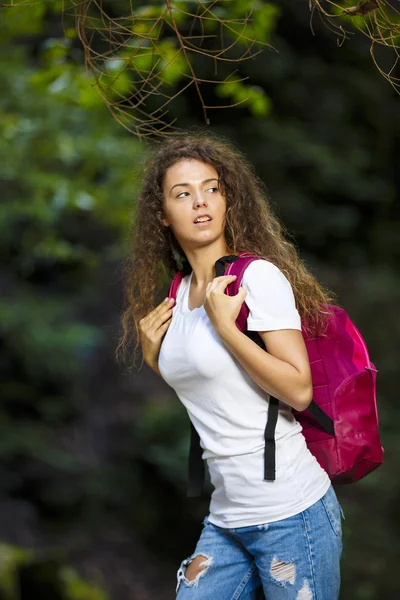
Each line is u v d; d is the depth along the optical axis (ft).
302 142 47.57
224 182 9.26
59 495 33.37
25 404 34.76
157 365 9.76
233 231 9.27
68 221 29.60
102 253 30.40
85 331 32.96
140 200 10.03
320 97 48.70
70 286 39.06
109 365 38.88
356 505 32.27
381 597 28.04
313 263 51.47
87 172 21.15
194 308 9.32
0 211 22.89
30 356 32.32
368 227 53.11
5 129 18.47
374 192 51.11
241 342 8.18
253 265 8.66
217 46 26.89
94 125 21.44
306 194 50.49
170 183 9.23
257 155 47.26
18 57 21.58
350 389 9.04
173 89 28.96
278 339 8.38
